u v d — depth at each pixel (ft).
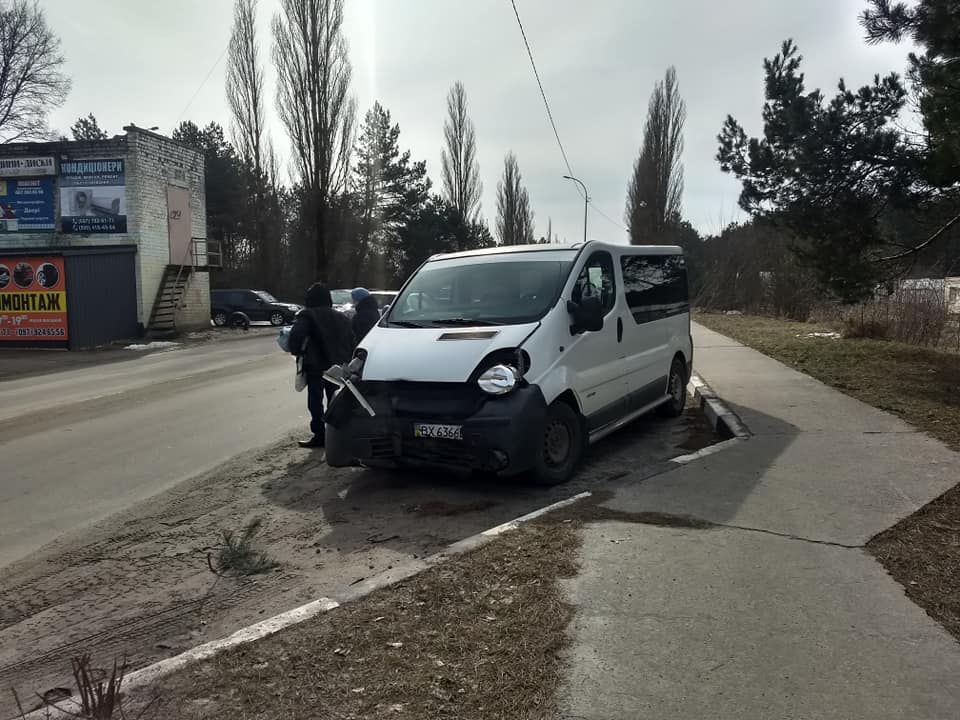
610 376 21.44
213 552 15.25
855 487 16.34
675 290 28.17
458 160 179.73
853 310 53.11
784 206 40.45
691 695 8.63
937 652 9.44
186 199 93.97
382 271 186.19
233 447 25.27
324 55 105.19
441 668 9.38
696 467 18.35
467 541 13.82
